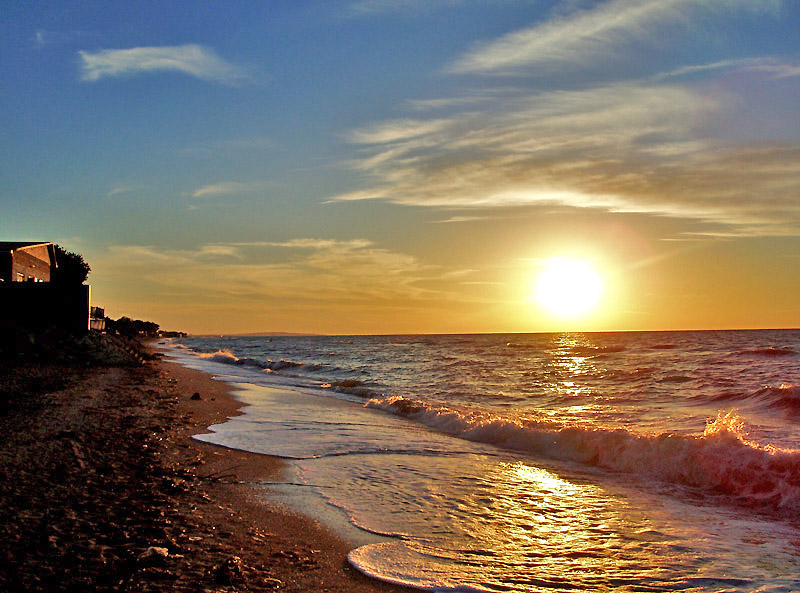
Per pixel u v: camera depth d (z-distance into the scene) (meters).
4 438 11.06
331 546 6.90
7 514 7.00
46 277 52.09
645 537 7.58
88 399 17.55
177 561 6.07
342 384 27.78
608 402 22.83
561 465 11.77
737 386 26.64
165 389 22.33
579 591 5.88
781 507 8.95
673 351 66.50
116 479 8.94
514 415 19.30
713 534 7.72
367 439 13.71
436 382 32.03
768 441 13.48
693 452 10.80
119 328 83.31
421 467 11.10
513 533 7.62
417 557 6.67
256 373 36.75
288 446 12.49
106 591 5.28
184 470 9.88
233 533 7.07
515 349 85.06
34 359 28.12
